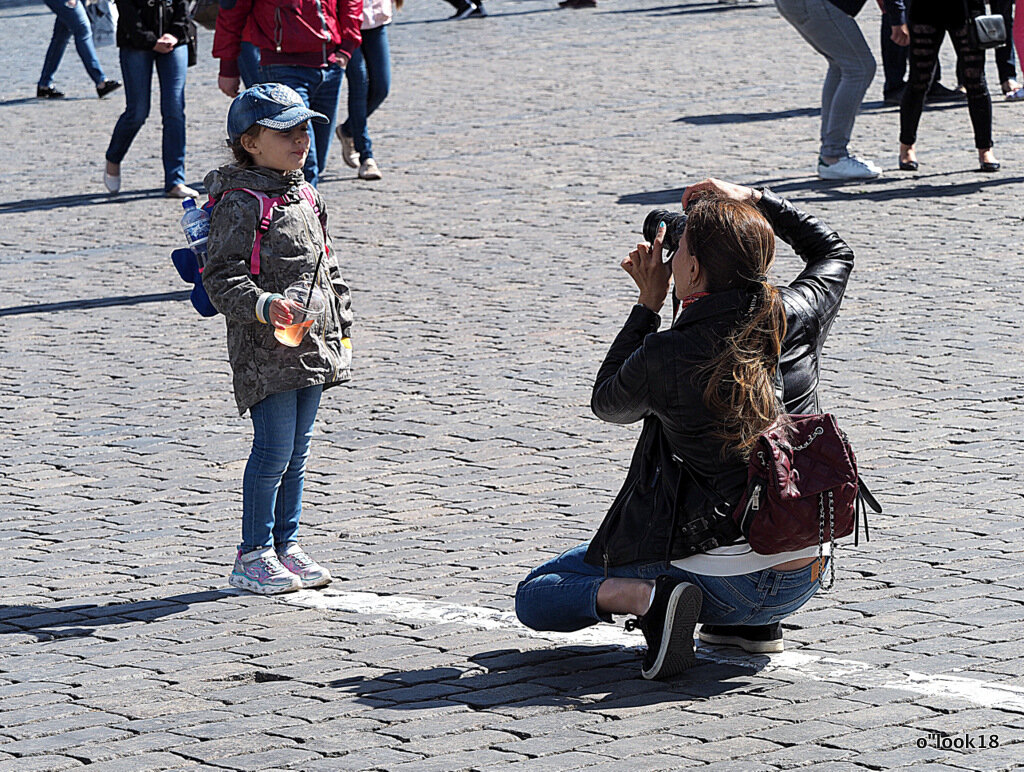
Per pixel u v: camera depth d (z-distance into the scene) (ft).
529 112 73.67
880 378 35.91
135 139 73.67
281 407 25.14
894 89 72.23
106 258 51.93
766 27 100.07
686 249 20.76
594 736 19.34
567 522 28.22
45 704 21.09
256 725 20.08
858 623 22.98
